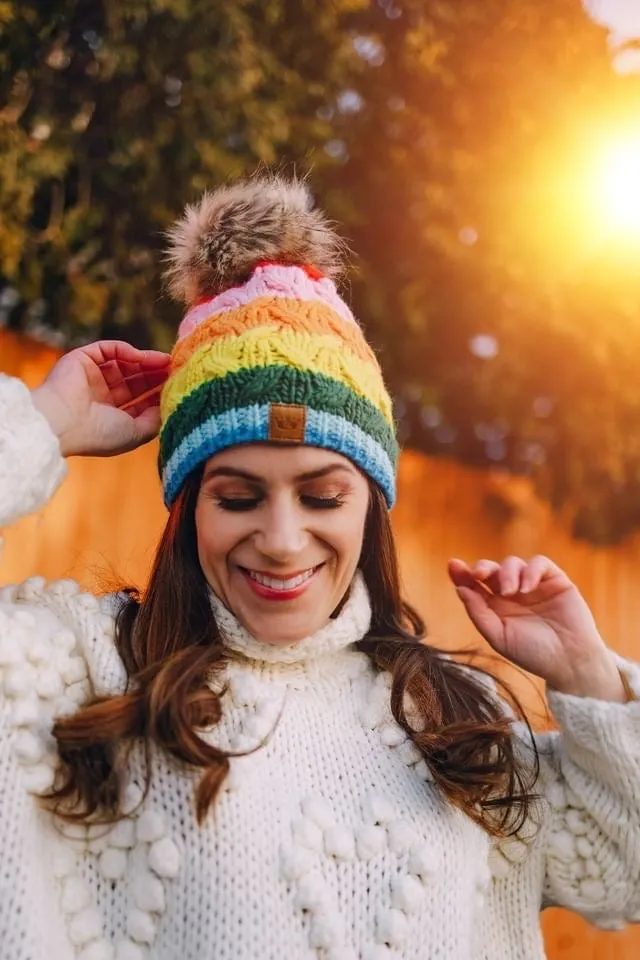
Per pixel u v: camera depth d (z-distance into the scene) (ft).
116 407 5.80
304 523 4.86
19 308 10.39
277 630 4.90
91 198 10.32
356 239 12.51
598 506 13.92
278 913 4.50
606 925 5.47
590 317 13.24
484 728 5.23
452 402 13.67
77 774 4.59
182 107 10.14
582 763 5.36
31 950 4.20
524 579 5.49
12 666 4.63
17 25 9.69
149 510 10.48
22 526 9.53
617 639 14.37
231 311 5.06
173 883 4.57
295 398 4.80
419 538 12.70
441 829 4.95
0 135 9.62
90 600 5.27
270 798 4.75
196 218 5.56
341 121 12.28
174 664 4.84
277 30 11.11
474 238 12.89
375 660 5.56
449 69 12.51
